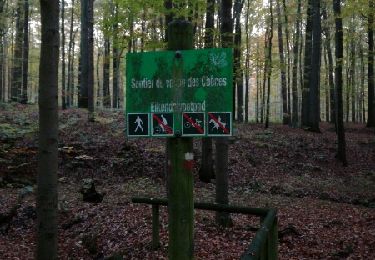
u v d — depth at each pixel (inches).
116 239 333.4
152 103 126.8
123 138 720.3
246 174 641.6
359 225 401.7
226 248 304.0
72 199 465.1
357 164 755.4
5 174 533.3
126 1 466.3
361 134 1080.8
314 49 981.8
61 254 318.7
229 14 391.5
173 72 125.4
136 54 127.3
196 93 124.6
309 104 1092.5
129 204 438.6
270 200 522.3
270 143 818.8
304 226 391.2
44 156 211.0
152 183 560.4
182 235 131.4
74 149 643.5
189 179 130.7
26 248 334.3
